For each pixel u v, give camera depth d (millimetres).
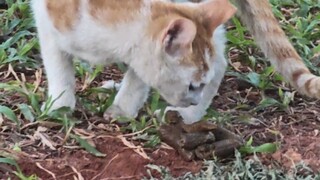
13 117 6422
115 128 6559
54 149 6234
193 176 5855
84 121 6648
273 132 6633
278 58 6980
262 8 7043
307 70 6941
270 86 7473
